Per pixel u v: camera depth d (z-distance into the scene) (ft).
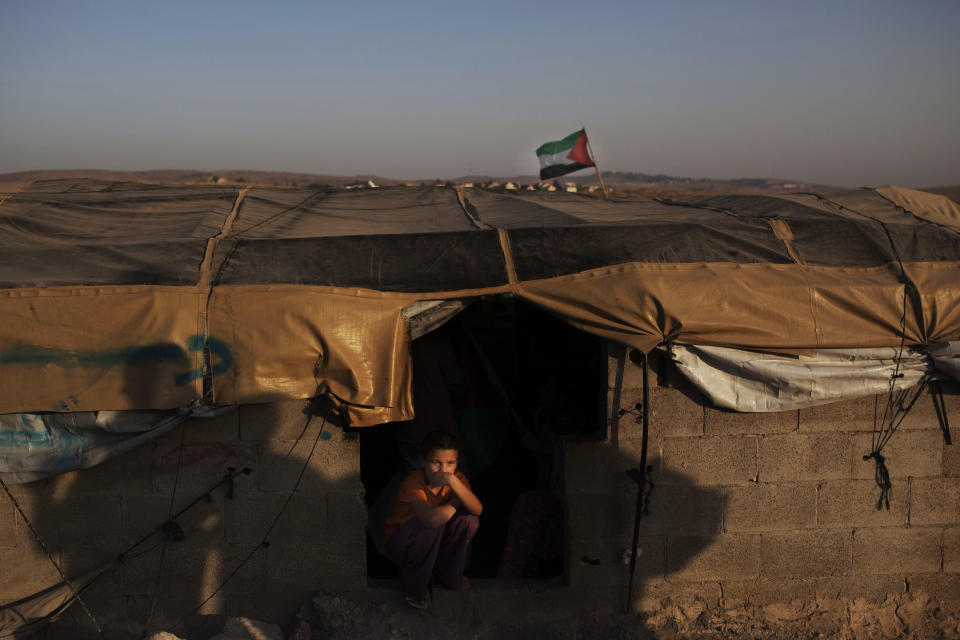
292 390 14.88
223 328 14.67
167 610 16.10
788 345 15.64
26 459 14.82
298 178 311.68
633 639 16.15
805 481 16.75
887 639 16.83
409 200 24.27
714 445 16.51
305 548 16.08
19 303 14.34
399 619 16.07
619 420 16.33
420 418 18.90
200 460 15.70
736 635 16.58
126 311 14.51
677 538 16.75
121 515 15.74
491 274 15.72
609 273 15.67
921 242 17.13
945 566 17.22
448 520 15.43
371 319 14.94
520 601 16.55
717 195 26.40
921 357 16.21
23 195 21.59
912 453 16.83
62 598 15.56
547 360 24.48
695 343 15.55
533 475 20.52
